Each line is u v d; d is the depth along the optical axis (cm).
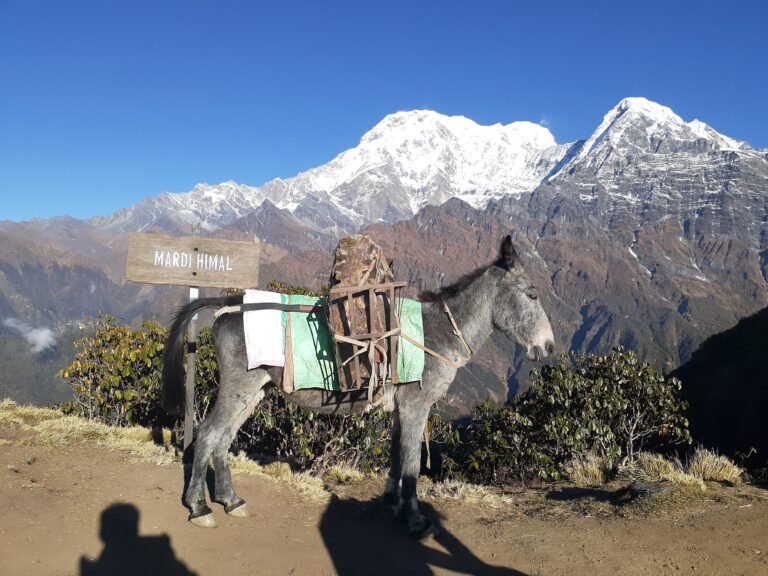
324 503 321
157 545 250
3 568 217
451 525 299
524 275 310
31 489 284
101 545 244
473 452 537
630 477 400
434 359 290
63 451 351
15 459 324
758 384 1235
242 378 281
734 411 1234
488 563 255
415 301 304
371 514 309
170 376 299
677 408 486
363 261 283
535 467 471
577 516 312
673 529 285
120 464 339
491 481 520
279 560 249
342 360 278
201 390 448
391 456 321
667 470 395
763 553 257
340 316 279
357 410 286
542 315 308
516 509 330
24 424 399
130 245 359
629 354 504
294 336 280
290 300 288
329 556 255
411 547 269
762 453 954
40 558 228
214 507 299
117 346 459
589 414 489
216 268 373
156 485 312
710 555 256
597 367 511
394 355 281
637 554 260
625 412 504
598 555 261
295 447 456
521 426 521
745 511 302
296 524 289
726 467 385
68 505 273
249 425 485
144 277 361
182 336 301
